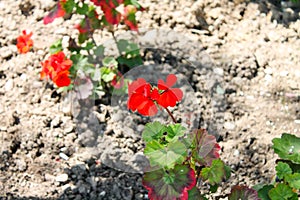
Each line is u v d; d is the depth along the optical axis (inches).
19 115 53.1
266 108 54.0
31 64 55.8
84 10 52.3
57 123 52.6
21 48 53.8
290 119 53.4
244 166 51.3
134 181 50.4
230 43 57.5
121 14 54.3
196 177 47.6
